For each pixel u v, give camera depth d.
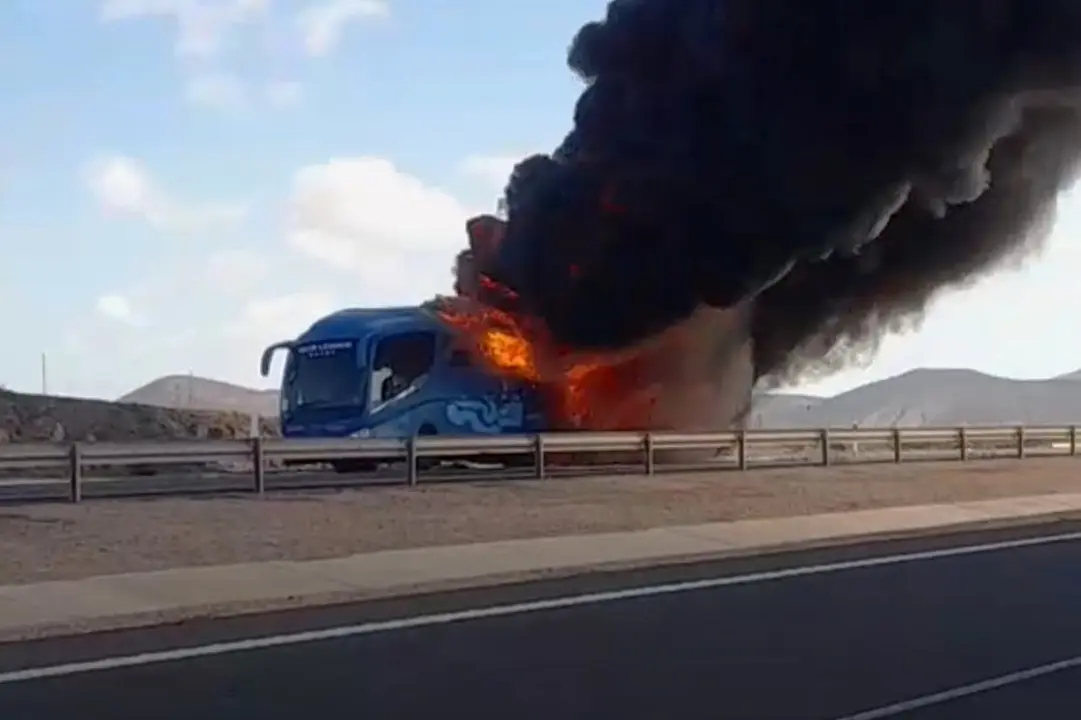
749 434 29.19
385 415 29.30
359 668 10.28
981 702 9.26
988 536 20.34
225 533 17.12
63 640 11.48
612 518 19.86
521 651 11.01
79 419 37.81
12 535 16.48
